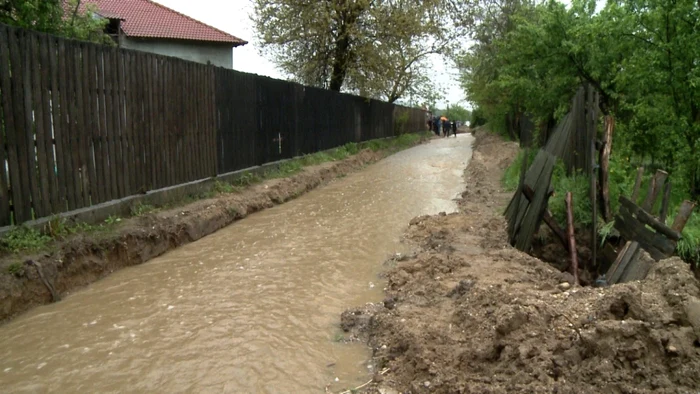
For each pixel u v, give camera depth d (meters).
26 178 6.50
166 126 9.49
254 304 6.15
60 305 6.09
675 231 6.71
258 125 13.80
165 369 4.68
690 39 8.81
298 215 11.14
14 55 6.28
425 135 48.66
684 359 3.70
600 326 3.91
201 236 9.16
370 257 8.05
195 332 5.41
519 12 20.16
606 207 8.35
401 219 10.76
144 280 6.96
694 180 9.22
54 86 6.90
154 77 9.09
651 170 10.18
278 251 8.34
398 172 19.47
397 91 33.81
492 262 6.87
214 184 11.15
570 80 11.54
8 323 5.59
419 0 23.23
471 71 33.50
